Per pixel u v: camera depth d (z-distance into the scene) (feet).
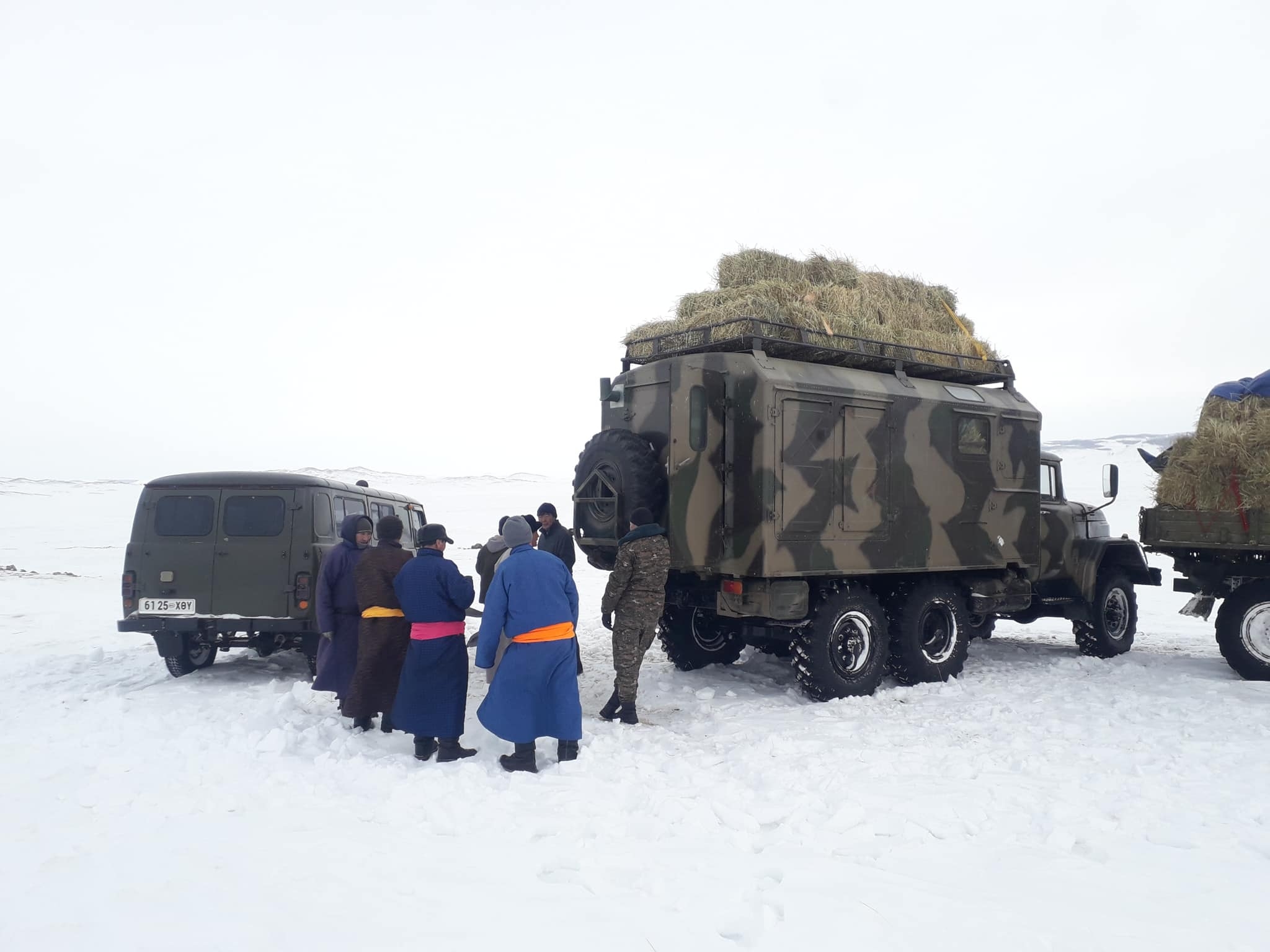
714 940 9.32
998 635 41.01
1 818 13.35
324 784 15.42
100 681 27.04
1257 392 28.50
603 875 11.27
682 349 26.63
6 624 43.96
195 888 10.46
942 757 17.78
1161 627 44.11
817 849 12.48
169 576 26.58
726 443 24.21
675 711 23.11
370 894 10.41
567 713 17.28
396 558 20.15
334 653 21.43
